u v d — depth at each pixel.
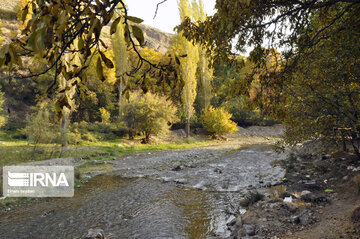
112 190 7.96
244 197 6.87
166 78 0.93
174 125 30.12
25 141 17.89
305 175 8.27
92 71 25.23
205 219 5.42
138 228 5.04
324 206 5.15
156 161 13.73
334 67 4.30
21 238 4.68
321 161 9.84
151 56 31.53
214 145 22.52
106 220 5.50
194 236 4.61
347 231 3.65
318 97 4.83
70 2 0.68
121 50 25.58
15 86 25.47
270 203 5.45
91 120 28.11
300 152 12.11
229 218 5.29
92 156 14.59
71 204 6.58
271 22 2.63
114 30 0.67
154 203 6.63
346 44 3.29
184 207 6.28
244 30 2.73
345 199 5.32
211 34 2.79
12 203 6.52
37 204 6.55
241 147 20.58
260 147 20.19
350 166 7.83
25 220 5.52
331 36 3.20
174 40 29.11
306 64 4.25
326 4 2.35
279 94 3.41
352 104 4.52
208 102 30.48
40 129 13.10
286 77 3.33
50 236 4.76
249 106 3.37
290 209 5.00
